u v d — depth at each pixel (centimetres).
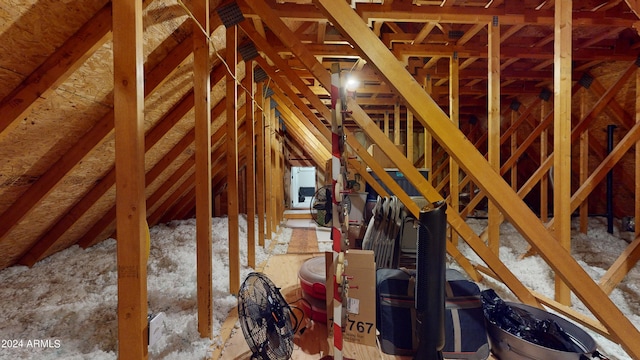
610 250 355
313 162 768
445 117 118
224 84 305
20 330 176
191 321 179
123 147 92
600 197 455
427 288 145
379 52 115
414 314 168
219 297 222
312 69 205
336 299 123
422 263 147
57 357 153
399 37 329
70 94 150
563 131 212
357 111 214
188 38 197
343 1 114
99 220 308
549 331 159
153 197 379
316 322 199
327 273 174
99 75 156
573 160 462
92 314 196
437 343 146
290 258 346
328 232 503
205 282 166
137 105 92
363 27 115
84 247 317
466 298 171
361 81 440
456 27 341
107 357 153
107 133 185
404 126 754
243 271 286
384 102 586
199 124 163
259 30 293
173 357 148
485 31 345
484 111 665
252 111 289
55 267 267
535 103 518
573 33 332
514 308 185
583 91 418
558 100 212
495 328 164
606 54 344
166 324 177
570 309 205
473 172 119
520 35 350
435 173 682
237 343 171
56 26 122
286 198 770
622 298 231
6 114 128
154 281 252
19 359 150
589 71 399
